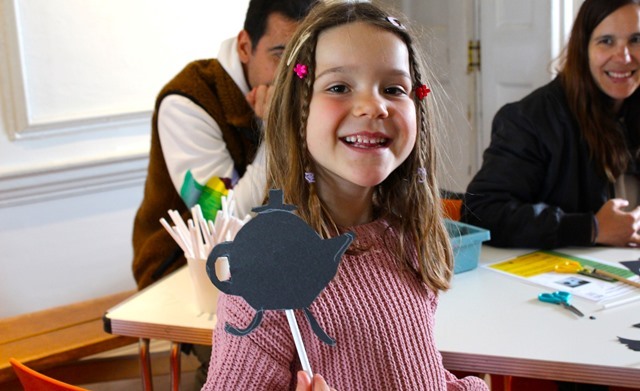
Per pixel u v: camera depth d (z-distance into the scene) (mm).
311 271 910
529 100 2111
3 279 2727
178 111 2047
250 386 991
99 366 2266
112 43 2848
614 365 1277
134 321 1579
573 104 2061
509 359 1322
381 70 1031
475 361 1341
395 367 1049
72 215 2838
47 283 2822
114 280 2979
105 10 2814
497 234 1954
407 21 1143
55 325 2205
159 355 2451
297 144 1077
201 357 2094
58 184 2773
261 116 1974
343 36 1034
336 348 1025
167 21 2963
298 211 1067
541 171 2068
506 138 2076
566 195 2070
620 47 1982
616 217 1904
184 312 1613
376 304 1060
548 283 1667
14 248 2734
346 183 1090
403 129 1042
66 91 2771
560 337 1394
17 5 2623
